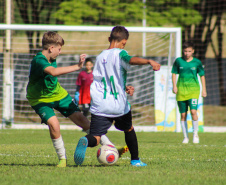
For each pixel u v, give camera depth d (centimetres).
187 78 2930
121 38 1593
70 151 2289
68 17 5484
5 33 4506
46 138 3297
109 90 1532
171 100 4447
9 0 4600
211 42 7438
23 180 1262
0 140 3089
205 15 6644
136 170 1498
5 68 4491
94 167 1575
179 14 5797
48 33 1623
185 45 2925
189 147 2595
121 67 1510
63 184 1197
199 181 1274
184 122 3009
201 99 4469
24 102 5216
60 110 1681
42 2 6294
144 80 5397
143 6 5828
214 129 4681
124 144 2842
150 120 5347
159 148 2500
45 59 1560
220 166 1659
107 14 5619
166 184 1209
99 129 1531
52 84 1600
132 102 5516
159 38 5541
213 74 8400
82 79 4003
